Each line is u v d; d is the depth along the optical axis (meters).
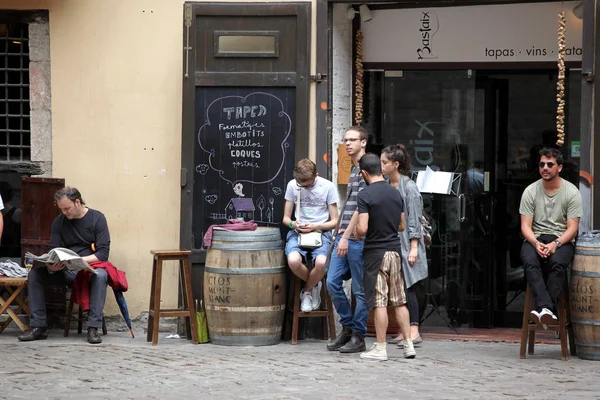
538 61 21.75
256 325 19.72
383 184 18.11
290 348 19.59
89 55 21.72
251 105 20.70
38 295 20.42
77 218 20.66
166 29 21.45
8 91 22.28
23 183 21.62
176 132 21.47
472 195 22.31
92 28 21.70
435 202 22.45
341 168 21.03
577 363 17.98
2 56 22.22
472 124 22.16
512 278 22.58
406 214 19.89
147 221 21.59
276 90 20.66
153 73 21.53
